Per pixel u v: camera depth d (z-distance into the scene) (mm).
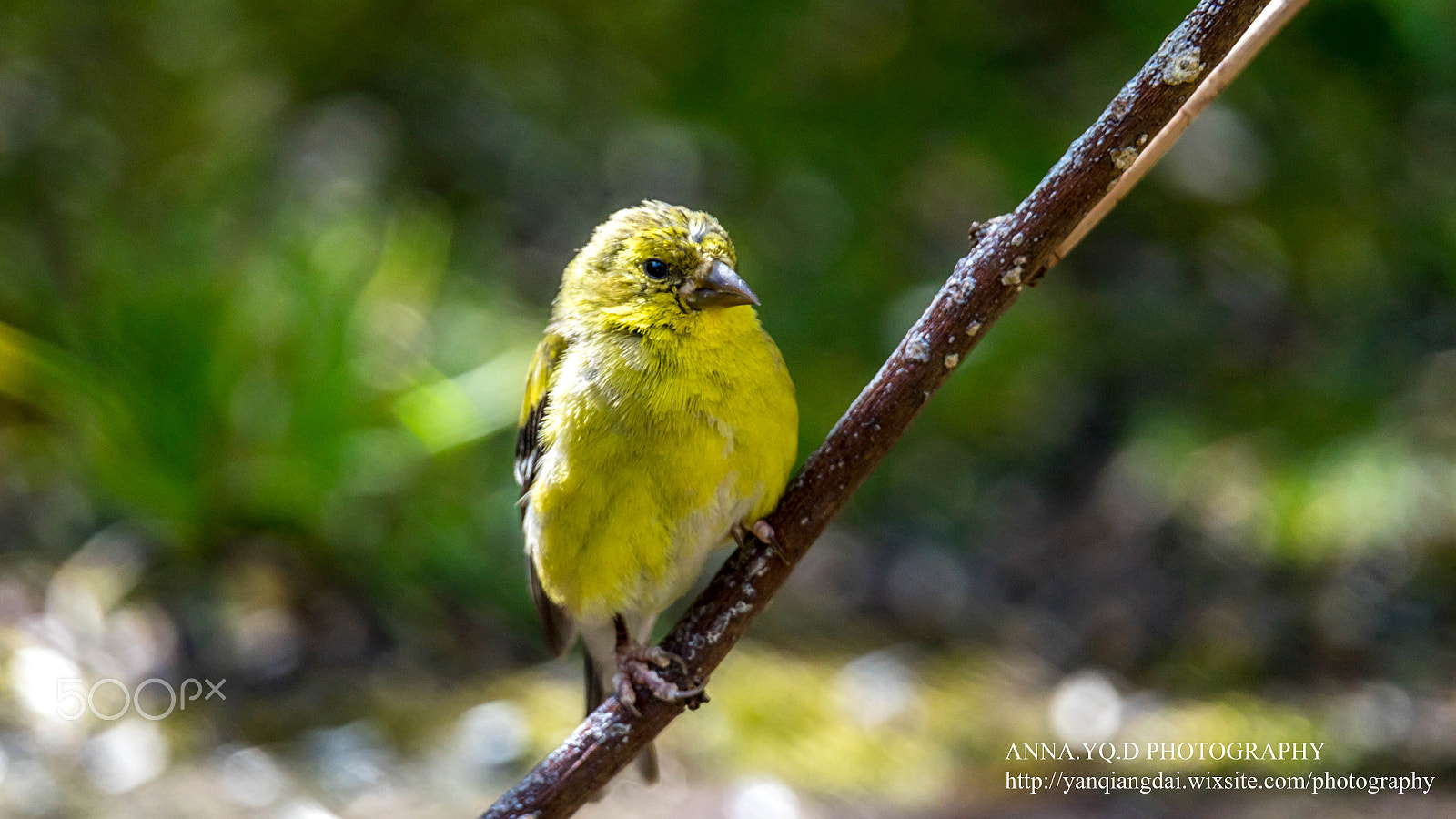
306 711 10445
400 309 13648
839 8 14766
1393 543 12461
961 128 14609
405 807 9305
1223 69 4133
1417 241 14352
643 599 5895
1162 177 15453
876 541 14078
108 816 8984
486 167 17047
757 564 4934
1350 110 14008
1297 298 15445
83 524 12180
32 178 15086
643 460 5578
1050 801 9305
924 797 9484
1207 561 12938
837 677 11453
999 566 13477
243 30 15664
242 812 9133
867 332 14852
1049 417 15320
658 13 14906
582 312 5965
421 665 11258
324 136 16672
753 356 5672
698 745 10250
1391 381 13852
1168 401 14969
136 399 12164
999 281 4492
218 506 12023
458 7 15945
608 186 17156
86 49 15445
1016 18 14719
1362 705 10750
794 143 14672
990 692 11289
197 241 13945
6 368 12211
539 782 4926
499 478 13062
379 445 12617
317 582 11875
